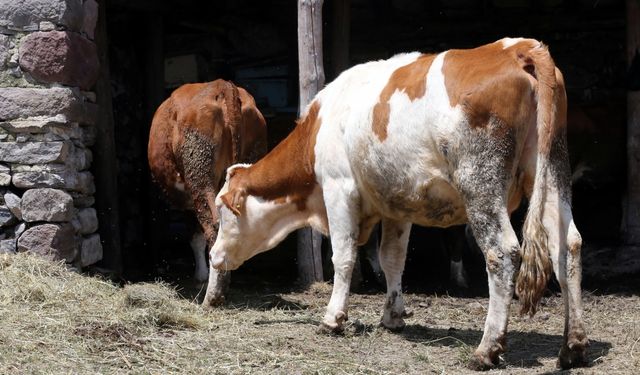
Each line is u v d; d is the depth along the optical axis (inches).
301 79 318.7
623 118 414.0
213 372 194.1
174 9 442.0
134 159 416.5
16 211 286.8
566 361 194.4
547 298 305.7
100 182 342.3
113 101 401.1
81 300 250.1
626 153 401.1
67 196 288.5
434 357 209.6
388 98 207.8
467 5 469.4
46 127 287.1
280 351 212.1
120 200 398.6
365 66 228.2
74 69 297.9
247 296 305.3
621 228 386.9
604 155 413.1
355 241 230.8
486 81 188.4
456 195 201.3
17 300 243.1
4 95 287.7
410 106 201.5
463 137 190.2
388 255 239.6
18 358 197.5
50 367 193.3
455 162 192.9
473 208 190.4
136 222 412.5
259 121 315.0
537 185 181.5
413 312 264.8
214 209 283.3
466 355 204.7
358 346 221.8
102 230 343.0
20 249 284.7
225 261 256.7
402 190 208.2
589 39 461.7
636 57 361.1
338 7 372.5
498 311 191.3
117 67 407.8
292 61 482.9
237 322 248.7
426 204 206.8
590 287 331.6
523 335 237.1
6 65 291.7
